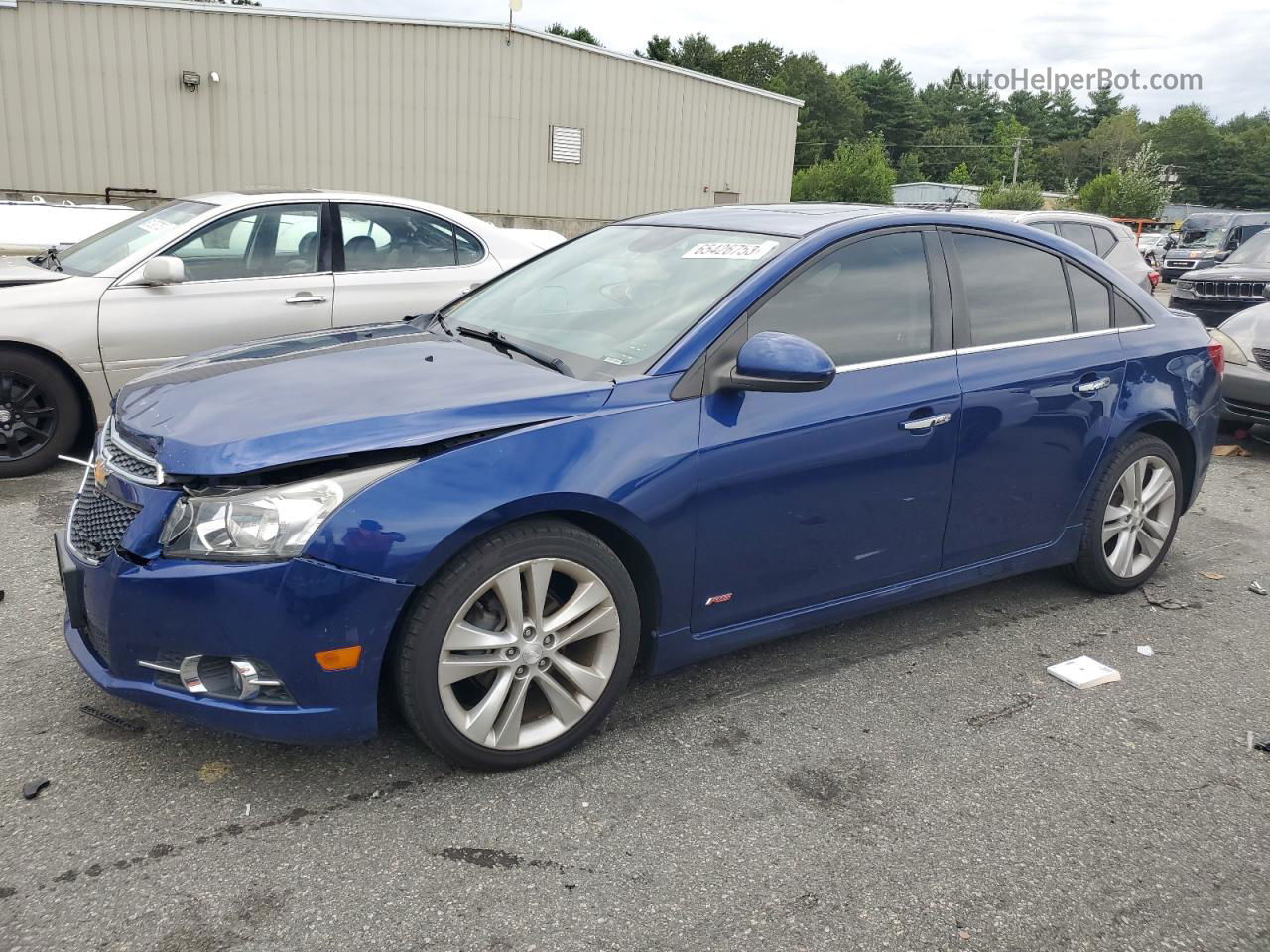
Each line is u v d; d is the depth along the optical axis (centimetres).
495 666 284
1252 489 669
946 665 381
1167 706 357
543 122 2352
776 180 2722
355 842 260
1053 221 1027
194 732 309
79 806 270
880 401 344
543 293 385
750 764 307
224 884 243
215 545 256
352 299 645
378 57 2148
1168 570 497
